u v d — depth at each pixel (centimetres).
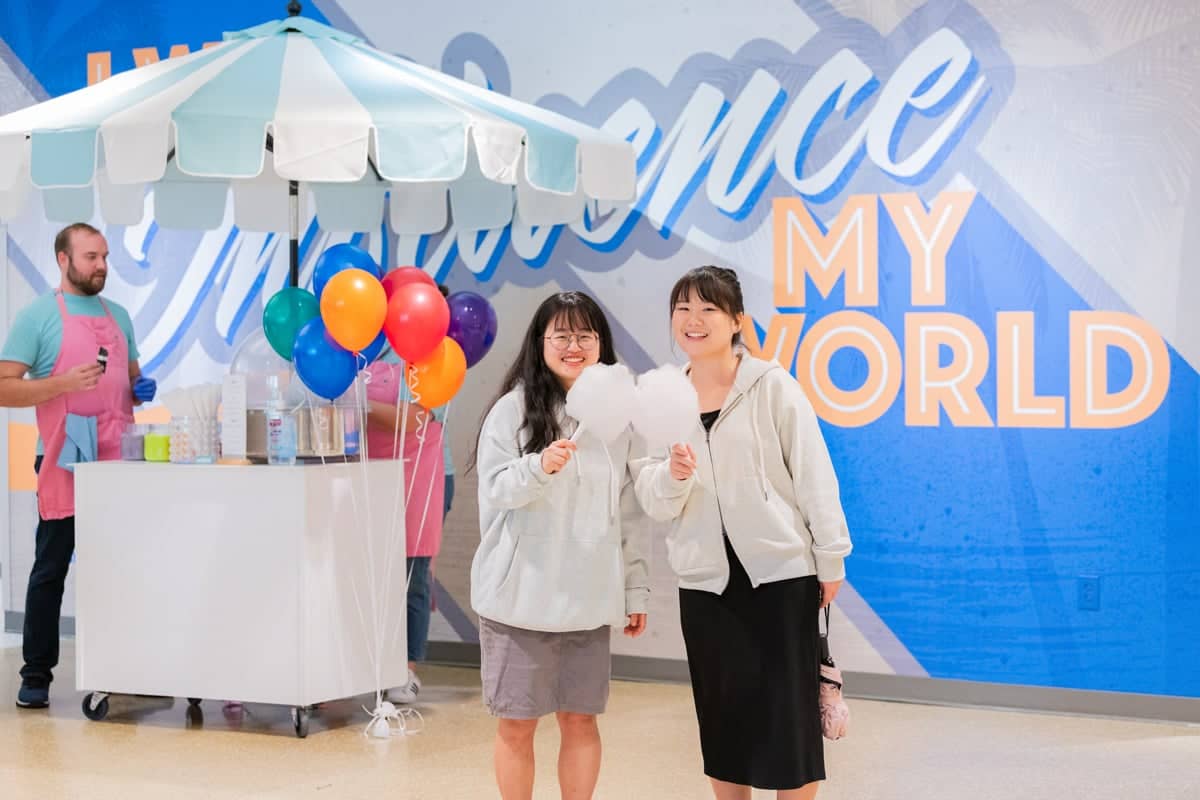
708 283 285
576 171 435
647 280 513
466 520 542
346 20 562
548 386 304
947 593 470
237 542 412
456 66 543
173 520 420
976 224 463
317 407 421
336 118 390
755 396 282
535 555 294
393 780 373
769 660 278
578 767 310
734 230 498
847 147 480
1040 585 458
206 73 426
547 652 299
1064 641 455
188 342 590
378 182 527
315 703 412
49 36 611
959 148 464
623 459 303
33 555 613
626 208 516
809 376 488
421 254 552
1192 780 373
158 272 595
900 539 475
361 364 411
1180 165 437
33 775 377
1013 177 458
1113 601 449
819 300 486
